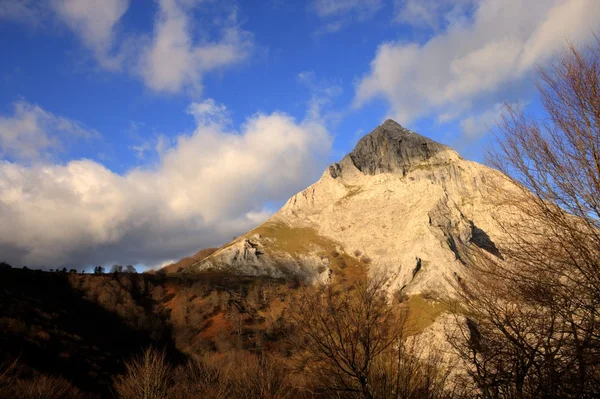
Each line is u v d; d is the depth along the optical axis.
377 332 9.93
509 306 9.82
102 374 54.84
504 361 9.67
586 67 9.21
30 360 49.44
